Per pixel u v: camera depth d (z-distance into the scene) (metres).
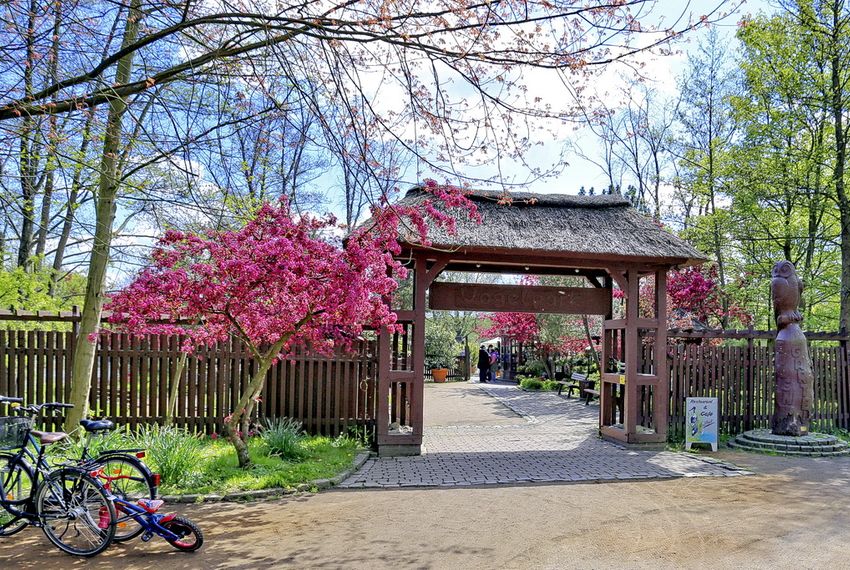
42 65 4.84
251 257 6.69
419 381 9.46
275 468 7.51
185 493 6.46
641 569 4.64
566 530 5.59
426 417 14.53
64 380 9.13
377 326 8.10
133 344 9.40
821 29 13.59
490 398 19.05
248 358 9.79
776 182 14.55
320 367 10.07
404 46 4.34
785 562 4.84
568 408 16.33
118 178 6.81
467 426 12.87
